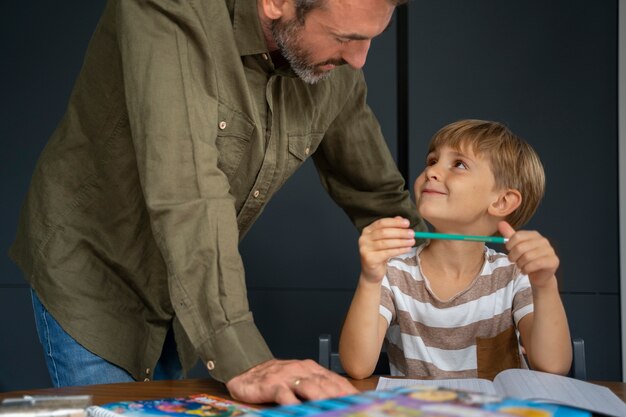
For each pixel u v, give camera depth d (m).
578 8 2.05
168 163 0.92
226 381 0.85
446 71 2.04
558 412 0.65
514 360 1.32
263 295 2.06
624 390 1.01
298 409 0.64
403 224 1.12
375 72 2.06
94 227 1.18
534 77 2.04
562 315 1.15
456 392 0.69
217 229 0.89
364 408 0.63
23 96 2.12
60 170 1.20
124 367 1.19
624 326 2.01
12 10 2.13
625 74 2.02
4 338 2.09
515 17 2.05
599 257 2.03
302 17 0.96
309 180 2.07
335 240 2.07
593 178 2.03
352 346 1.15
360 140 1.43
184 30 0.99
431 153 1.38
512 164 1.34
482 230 1.35
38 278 1.19
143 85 0.95
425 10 2.05
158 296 1.19
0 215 2.10
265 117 1.15
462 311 1.33
